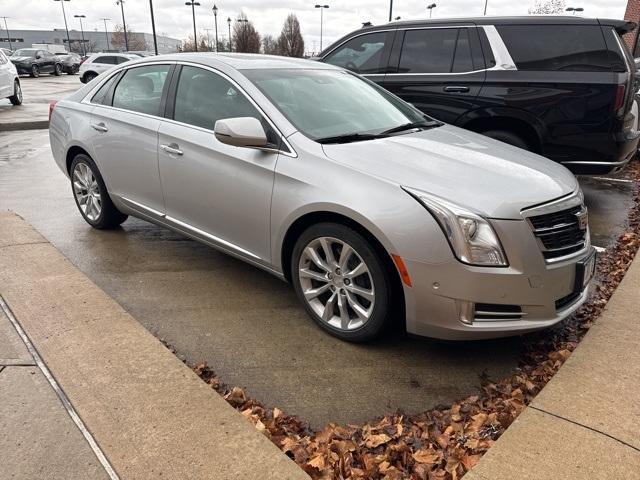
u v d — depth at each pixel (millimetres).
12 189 6648
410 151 3244
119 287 3867
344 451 2252
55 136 5117
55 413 2354
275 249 3326
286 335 3256
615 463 2107
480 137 3918
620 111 5141
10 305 3297
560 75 5312
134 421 2305
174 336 3223
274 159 3242
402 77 6098
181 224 3973
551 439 2240
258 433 2242
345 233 2941
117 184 4477
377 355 3061
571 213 2934
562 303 2928
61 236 4926
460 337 2771
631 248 4781
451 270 2654
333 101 3801
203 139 3650
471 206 2672
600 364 2793
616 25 5188
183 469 2055
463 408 2611
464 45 5758
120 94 4520
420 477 2117
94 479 2012
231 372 2883
